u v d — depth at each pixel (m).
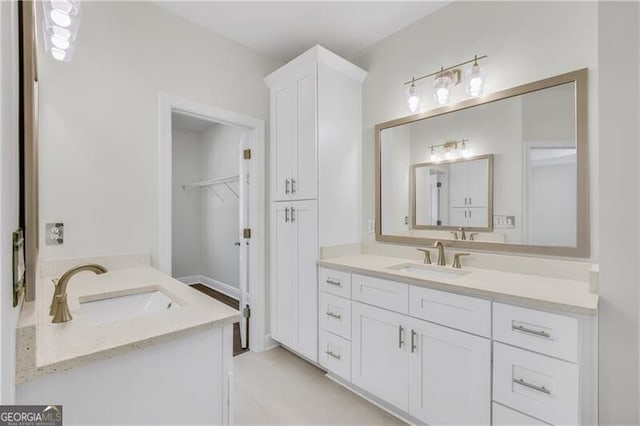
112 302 1.37
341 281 2.02
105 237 1.79
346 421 1.70
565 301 1.16
